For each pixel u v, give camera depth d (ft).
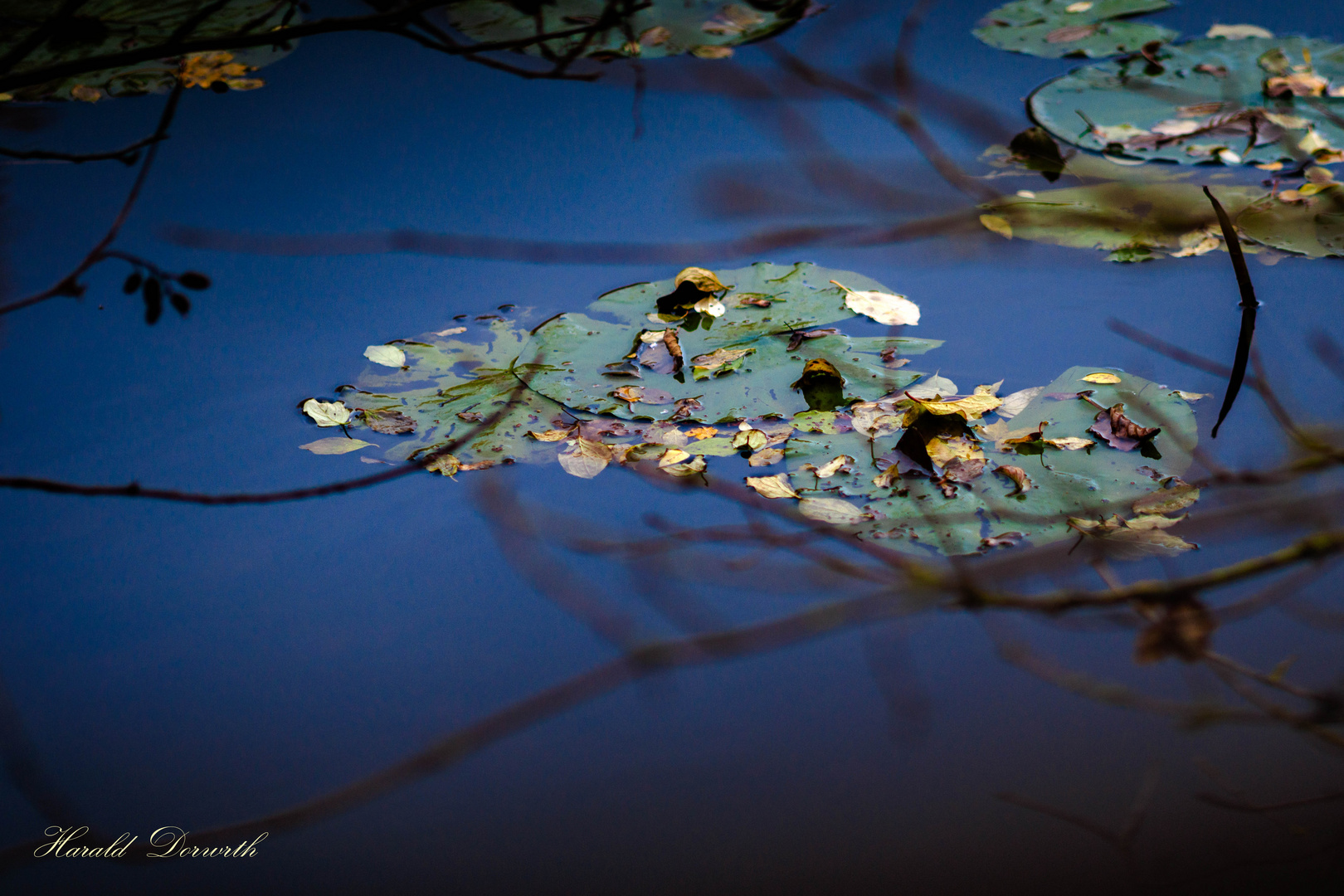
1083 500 8.68
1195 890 8.16
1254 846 8.20
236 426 8.95
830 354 9.07
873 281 9.29
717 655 8.49
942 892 8.17
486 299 9.29
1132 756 8.32
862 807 8.29
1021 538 8.62
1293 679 8.38
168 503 8.78
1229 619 8.46
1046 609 8.50
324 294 9.30
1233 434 8.78
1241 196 9.48
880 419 8.89
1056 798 8.28
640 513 8.72
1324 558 8.52
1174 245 9.34
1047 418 8.86
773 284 9.30
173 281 9.29
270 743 8.40
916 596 8.55
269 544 8.70
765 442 8.86
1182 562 8.55
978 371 9.00
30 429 8.95
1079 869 8.20
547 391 9.02
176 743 8.40
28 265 9.37
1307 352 8.96
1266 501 8.64
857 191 9.56
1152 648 8.44
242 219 9.53
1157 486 8.70
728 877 8.20
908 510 8.68
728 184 9.58
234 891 8.23
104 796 8.34
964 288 9.25
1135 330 9.08
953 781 8.30
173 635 8.55
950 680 8.43
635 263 9.39
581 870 8.23
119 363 9.11
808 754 8.35
